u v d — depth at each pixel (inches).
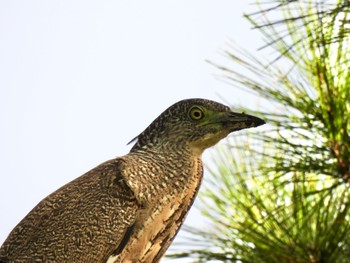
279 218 207.9
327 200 214.2
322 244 192.2
